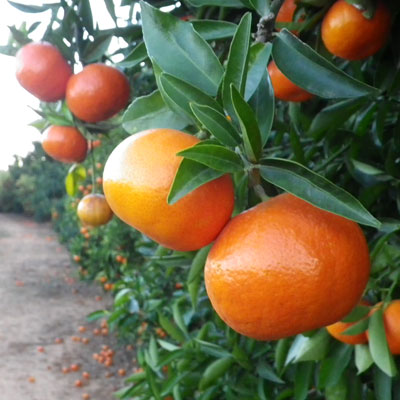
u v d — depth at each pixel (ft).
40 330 5.97
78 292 7.50
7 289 7.55
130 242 4.68
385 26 1.01
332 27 1.02
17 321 6.21
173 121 0.91
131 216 0.71
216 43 1.33
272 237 0.66
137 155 0.70
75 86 1.37
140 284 3.37
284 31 0.92
